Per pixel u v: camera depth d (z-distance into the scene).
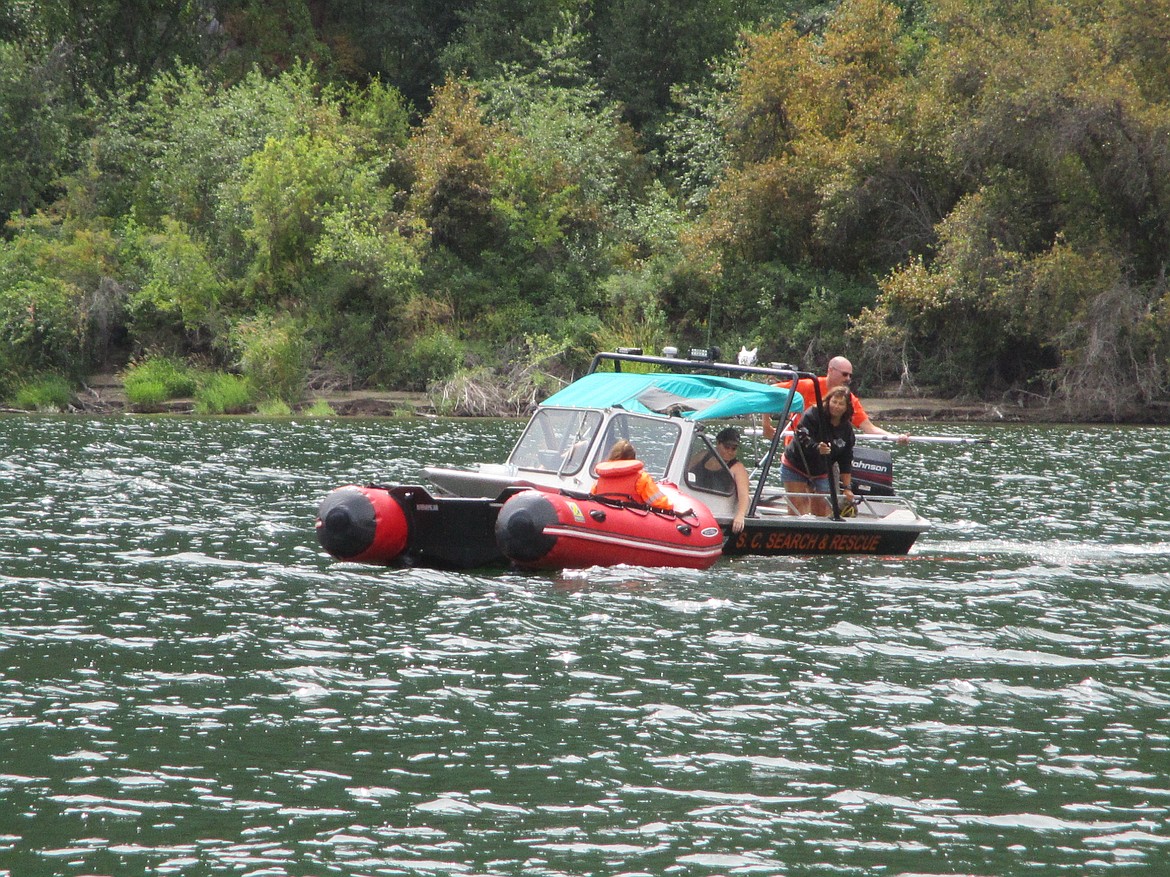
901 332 136.00
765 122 154.00
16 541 48.66
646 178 174.62
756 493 48.47
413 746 26.25
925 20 171.25
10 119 150.88
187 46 175.00
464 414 130.88
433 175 148.62
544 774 24.77
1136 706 29.80
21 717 27.77
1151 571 47.25
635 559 44.56
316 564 45.25
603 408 48.31
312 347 137.12
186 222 146.50
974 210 130.12
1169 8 127.31
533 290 150.12
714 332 147.38
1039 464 86.19
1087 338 126.62
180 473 72.12
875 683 31.33
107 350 141.25
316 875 20.33
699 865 20.92
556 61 168.25
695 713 28.64
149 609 37.94
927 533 55.81
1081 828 22.61
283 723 27.58
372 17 198.50
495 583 42.41
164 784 24.05
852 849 21.61
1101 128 125.69
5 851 21.05
